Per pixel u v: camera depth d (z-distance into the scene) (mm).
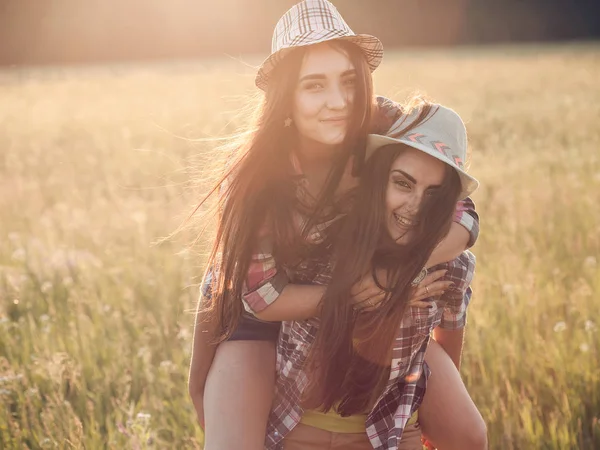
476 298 5352
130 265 6805
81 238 8016
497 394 4125
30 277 6504
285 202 2912
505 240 6926
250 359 3025
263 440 2951
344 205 2949
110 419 4031
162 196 10172
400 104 3160
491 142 14172
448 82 30266
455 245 2998
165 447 3846
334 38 2834
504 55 53031
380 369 2889
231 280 2963
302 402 2965
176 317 5383
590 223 7520
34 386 4426
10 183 11617
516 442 3818
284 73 2932
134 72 50312
